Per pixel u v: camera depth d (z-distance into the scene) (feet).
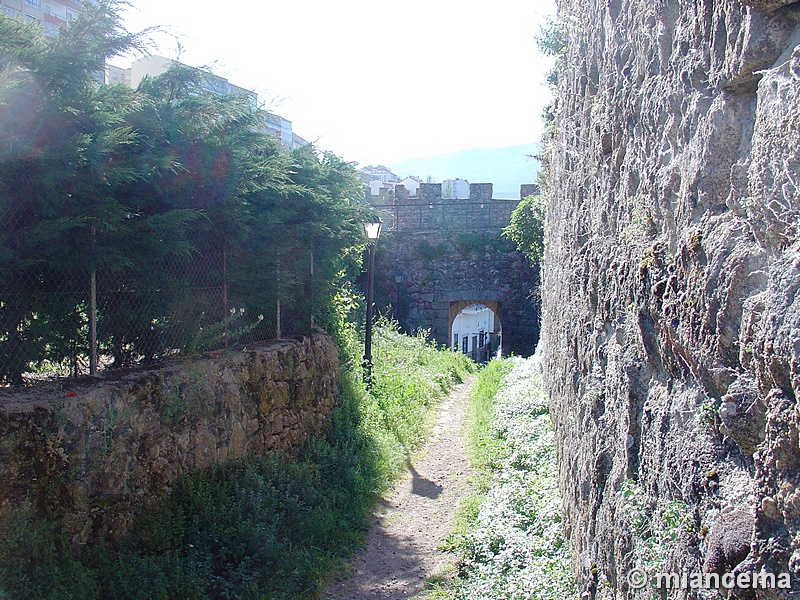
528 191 66.49
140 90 16.52
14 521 11.40
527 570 15.14
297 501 19.03
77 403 13.01
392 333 55.11
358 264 44.37
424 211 68.28
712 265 5.83
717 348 5.72
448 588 16.05
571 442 15.37
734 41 5.81
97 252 13.97
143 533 14.35
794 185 4.54
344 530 19.40
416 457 28.78
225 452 18.26
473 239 67.41
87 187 13.23
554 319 26.30
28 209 13.21
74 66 12.50
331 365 27.27
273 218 20.65
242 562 15.35
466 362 61.62
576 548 13.14
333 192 25.99
